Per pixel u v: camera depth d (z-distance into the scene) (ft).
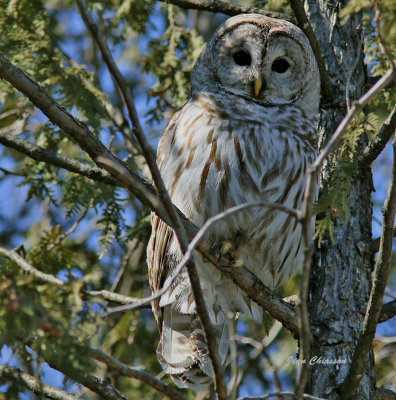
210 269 33.40
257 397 22.04
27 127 40.06
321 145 34.22
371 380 29.43
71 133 24.40
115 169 23.75
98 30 19.04
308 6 36.19
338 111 34.30
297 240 34.71
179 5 36.35
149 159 19.94
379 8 21.30
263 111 34.27
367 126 27.58
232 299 34.47
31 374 24.75
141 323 41.04
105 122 41.22
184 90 40.91
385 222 23.56
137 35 46.44
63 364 22.11
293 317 28.99
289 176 33.06
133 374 21.83
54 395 25.13
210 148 32.68
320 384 29.07
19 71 23.67
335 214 26.86
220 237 33.30
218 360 20.99
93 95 37.01
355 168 26.76
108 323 24.52
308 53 35.96
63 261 35.70
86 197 37.04
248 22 36.35
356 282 30.94
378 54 32.50
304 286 19.35
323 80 34.30
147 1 40.45
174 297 34.35
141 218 40.09
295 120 34.53
